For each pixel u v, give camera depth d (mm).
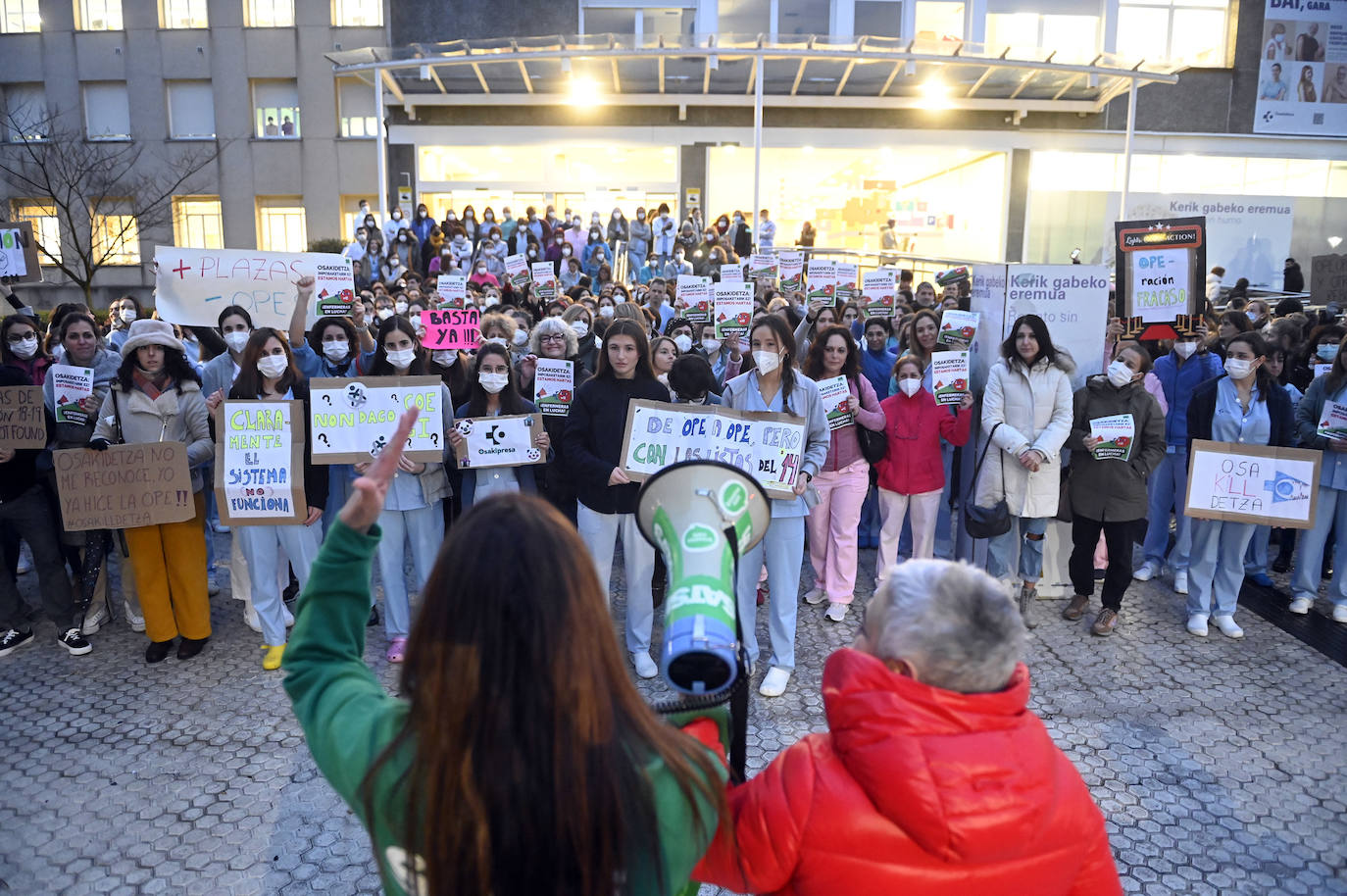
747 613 4484
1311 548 5660
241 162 24125
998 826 1343
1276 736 4215
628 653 4945
